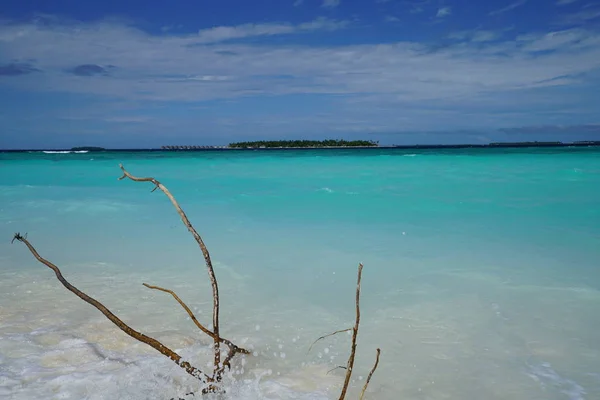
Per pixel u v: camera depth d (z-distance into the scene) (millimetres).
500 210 10430
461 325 4473
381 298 5199
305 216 10016
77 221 9664
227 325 4461
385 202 11688
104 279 5820
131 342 3963
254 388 3330
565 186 14000
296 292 5395
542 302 5016
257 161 29594
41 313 4617
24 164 27891
